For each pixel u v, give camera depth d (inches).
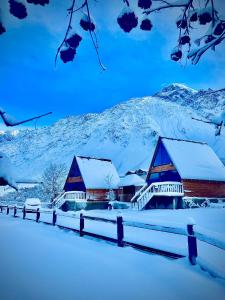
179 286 169.9
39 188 2082.9
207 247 299.0
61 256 240.2
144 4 62.9
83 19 63.6
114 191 1509.6
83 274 188.7
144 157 7126.0
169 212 772.0
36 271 191.8
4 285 160.7
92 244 303.7
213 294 159.0
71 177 1592.0
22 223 567.8
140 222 262.1
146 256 239.3
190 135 7652.6
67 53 64.1
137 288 164.4
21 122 65.9
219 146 6195.9
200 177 1091.3
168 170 1150.3
